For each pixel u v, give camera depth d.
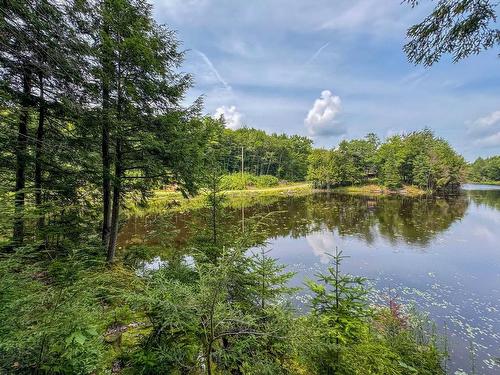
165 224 11.23
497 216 25.39
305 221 23.42
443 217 25.11
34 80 6.21
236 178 54.59
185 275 4.48
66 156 6.71
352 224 22.12
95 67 6.64
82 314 2.54
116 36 7.46
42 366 2.33
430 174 48.88
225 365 3.04
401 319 6.41
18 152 6.11
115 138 7.67
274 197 43.69
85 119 6.88
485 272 11.95
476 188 65.94
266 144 66.31
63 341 2.41
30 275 2.88
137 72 7.80
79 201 7.85
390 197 43.78
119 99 7.56
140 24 7.55
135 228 16.34
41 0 4.96
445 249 15.29
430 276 11.56
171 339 3.35
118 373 3.23
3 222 2.90
